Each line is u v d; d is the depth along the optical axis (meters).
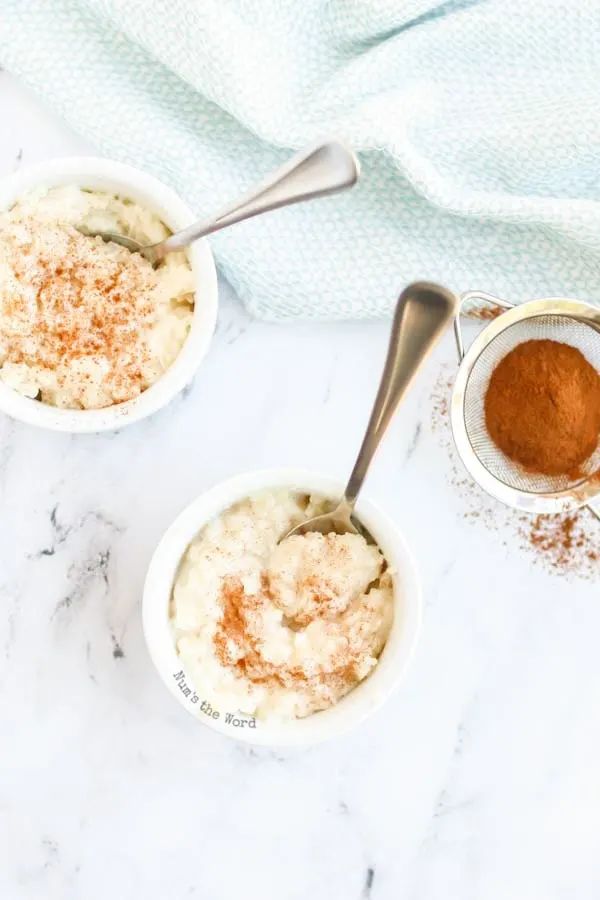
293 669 0.57
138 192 0.58
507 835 0.64
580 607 0.64
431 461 0.63
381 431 0.55
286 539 0.59
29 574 0.62
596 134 0.60
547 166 0.62
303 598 0.58
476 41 0.62
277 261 0.62
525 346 0.62
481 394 0.63
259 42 0.61
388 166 0.62
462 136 0.62
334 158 0.53
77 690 0.63
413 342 0.53
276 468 0.58
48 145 0.63
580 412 0.61
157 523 0.63
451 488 0.63
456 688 0.64
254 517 0.59
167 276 0.59
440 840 0.64
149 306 0.59
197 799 0.63
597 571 0.63
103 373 0.58
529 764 0.64
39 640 0.62
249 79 0.60
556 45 0.62
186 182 0.62
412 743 0.63
